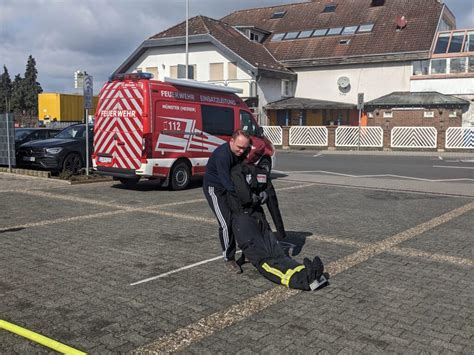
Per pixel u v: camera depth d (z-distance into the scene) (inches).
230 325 162.9
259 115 1370.6
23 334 153.8
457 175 655.1
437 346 149.1
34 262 230.8
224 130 511.5
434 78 1280.8
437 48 1293.1
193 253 248.7
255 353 143.6
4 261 231.8
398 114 1259.2
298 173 666.2
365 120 1368.1
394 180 585.0
